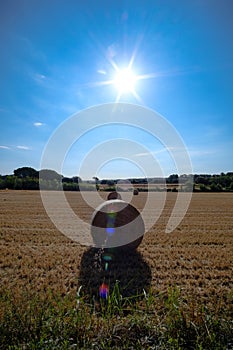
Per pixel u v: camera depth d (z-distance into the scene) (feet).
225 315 11.56
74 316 11.09
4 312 10.87
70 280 17.20
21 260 21.29
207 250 25.20
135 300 14.35
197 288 16.56
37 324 10.41
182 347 9.84
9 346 9.50
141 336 10.56
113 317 11.49
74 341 10.03
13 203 65.10
